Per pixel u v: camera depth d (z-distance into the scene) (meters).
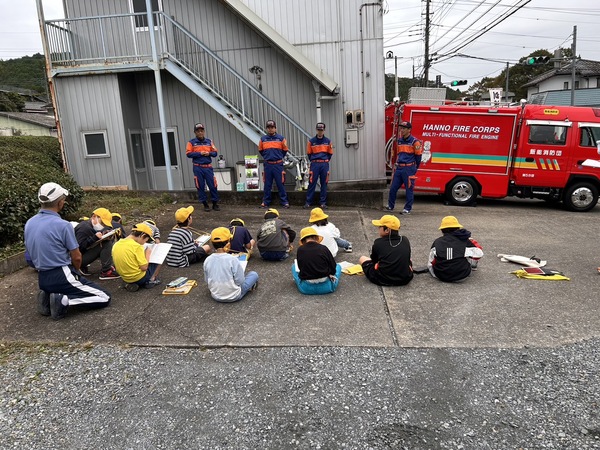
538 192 10.18
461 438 2.66
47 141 16.08
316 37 11.38
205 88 10.60
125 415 2.96
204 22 11.31
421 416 2.86
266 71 11.48
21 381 3.35
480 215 9.26
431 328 3.99
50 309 4.35
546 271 5.32
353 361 3.48
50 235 4.09
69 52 11.04
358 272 5.40
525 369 3.34
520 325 4.02
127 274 4.84
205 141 9.00
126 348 3.77
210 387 3.22
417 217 8.88
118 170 11.30
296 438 2.70
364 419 2.85
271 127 9.20
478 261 5.90
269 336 3.90
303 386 3.20
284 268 5.70
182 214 5.80
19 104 48.47
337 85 11.41
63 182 7.54
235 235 5.70
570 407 2.92
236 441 2.69
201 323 4.18
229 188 11.84
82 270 5.55
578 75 40.50
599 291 4.80
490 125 10.02
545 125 9.81
